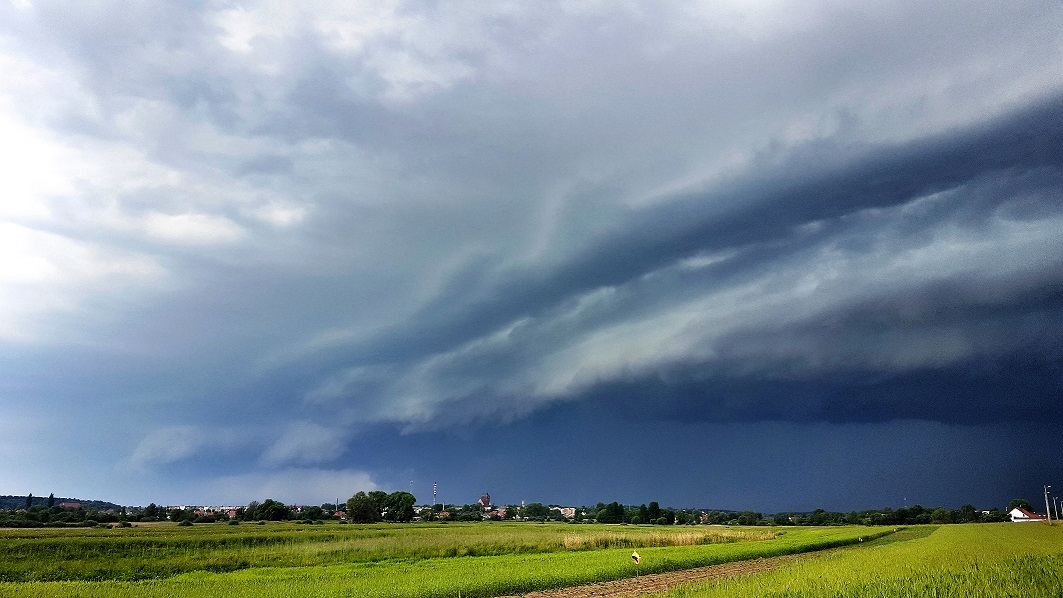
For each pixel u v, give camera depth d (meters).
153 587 36.72
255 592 33.94
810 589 27.28
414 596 31.89
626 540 73.31
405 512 158.00
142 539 61.66
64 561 52.41
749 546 64.06
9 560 51.66
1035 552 43.97
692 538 76.69
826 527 127.00
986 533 80.81
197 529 88.56
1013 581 28.22
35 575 48.25
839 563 39.44
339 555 59.19
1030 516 173.75
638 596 30.89
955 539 65.88
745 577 34.66
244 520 144.00
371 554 59.88
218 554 57.66
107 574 49.25
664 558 48.78
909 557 41.75
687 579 39.81
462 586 34.09
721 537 80.69
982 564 35.00
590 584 38.03
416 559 57.78
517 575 37.94
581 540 69.19
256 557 56.41
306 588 34.88
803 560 48.66
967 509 179.50
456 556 62.69
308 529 94.19
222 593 33.88
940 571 32.12
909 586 26.94
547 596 33.16
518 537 75.69
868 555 45.84
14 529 78.50
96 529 83.12
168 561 53.09
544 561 49.22
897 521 172.38
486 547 65.31
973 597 24.64
